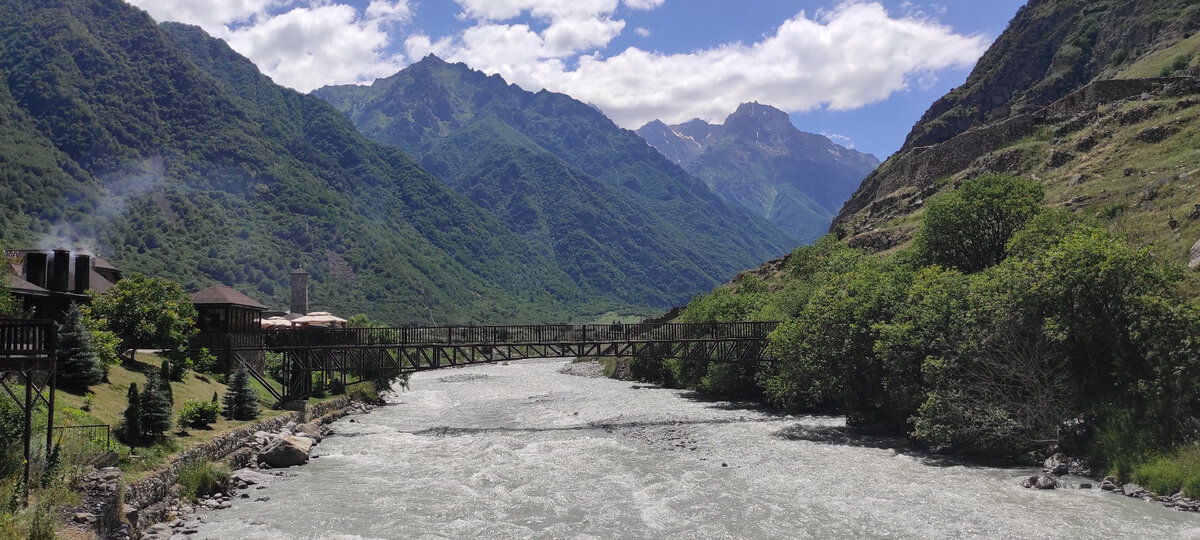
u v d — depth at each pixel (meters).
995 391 31.12
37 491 18.11
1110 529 20.58
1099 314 28.73
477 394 69.38
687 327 58.06
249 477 28.56
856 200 127.75
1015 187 51.12
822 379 41.44
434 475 30.03
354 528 22.16
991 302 32.31
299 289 91.62
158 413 26.62
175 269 169.62
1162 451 24.73
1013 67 140.00
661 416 48.53
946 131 137.75
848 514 23.14
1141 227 45.44
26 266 40.91
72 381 29.88
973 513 22.67
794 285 66.56
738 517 23.06
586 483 28.34
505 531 21.91
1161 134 65.31
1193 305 26.19
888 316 38.91
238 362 45.28
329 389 53.50
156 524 21.53
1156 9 111.06
